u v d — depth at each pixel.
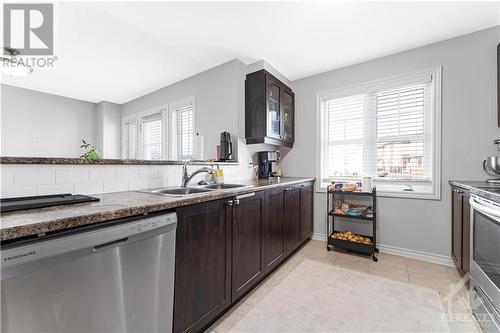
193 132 3.03
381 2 1.71
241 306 1.60
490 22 1.95
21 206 0.88
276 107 2.76
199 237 1.27
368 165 2.72
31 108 3.65
